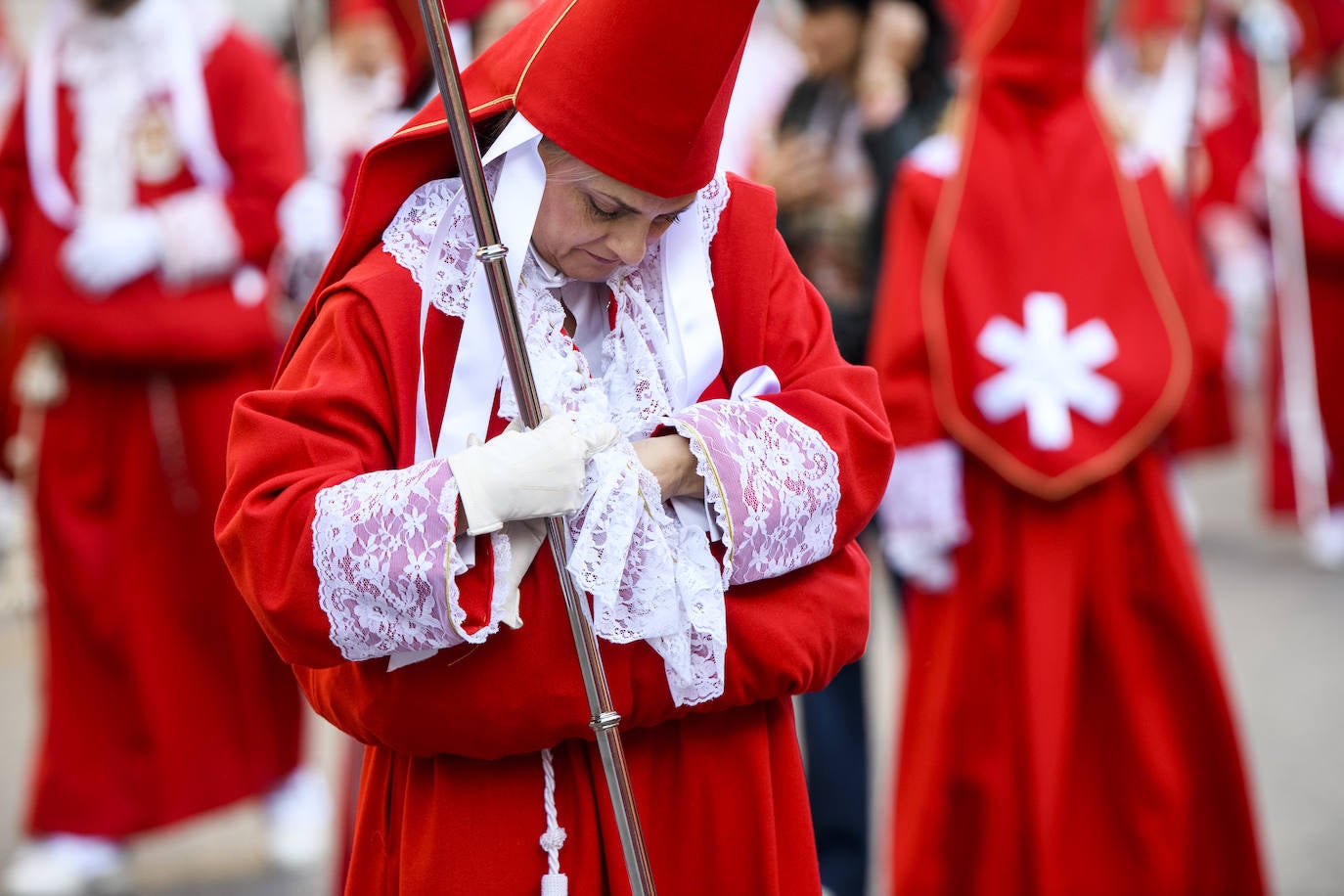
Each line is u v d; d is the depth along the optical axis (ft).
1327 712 71.31
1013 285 48.73
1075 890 49.08
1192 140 60.18
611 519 26.37
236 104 57.93
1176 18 82.43
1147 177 50.65
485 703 26.89
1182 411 48.52
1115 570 48.70
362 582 25.46
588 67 26.25
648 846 28.78
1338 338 95.86
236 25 59.06
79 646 57.82
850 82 56.34
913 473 48.39
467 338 27.20
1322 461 95.91
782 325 29.84
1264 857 49.08
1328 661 77.82
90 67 57.31
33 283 57.11
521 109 26.76
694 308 28.78
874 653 79.20
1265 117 97.35
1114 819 49.01
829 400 29.12
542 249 27.94
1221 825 49.08
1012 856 48.98
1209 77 100.68
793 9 75.87
